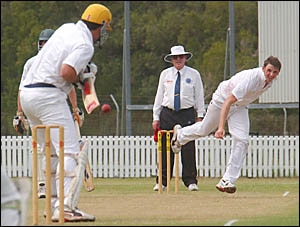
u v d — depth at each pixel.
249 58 122.12
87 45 26.58
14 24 142.25
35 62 27.14
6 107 122.69
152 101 113.19
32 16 142.75
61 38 26.88
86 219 25.95
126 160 62.75
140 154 62.94
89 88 26.94
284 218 26.03
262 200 34.09
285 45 73.88
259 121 94.62
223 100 36.03
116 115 77.12
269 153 62.69
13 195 21.12
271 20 74.31
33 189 25.25
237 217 27.25
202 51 135.00
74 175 26.33
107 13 27.59
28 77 27.25
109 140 62.81
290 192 39.81
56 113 26.78
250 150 62.62
